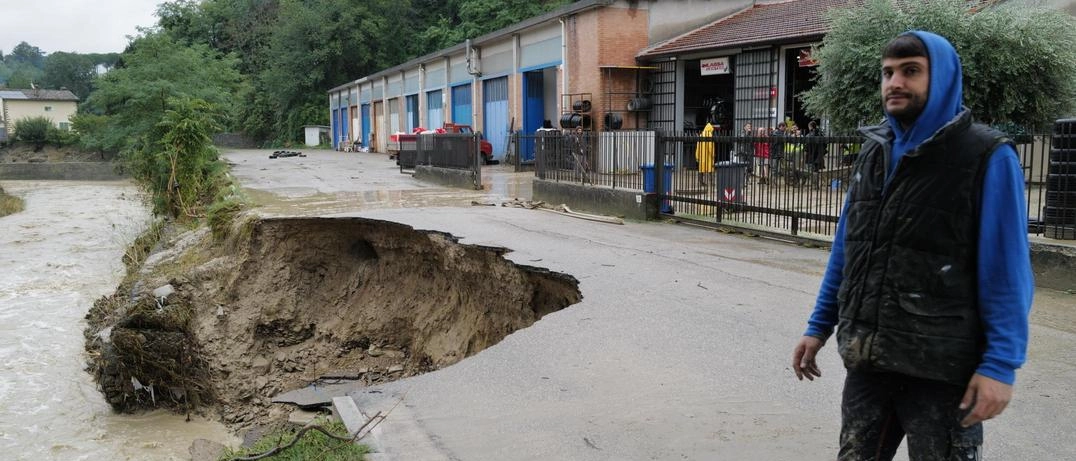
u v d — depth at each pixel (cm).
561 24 2578
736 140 1202
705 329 663
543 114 2966
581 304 756
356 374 1153
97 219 2720
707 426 462
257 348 1220
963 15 1417
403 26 6600
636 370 568
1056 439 426
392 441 462
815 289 804
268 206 1506
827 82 1560
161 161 1944
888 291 263
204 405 1048
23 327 1326
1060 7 1557
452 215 1360
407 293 1232
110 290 1602
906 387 264
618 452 432
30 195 3666
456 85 3600
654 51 2362
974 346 251
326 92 6650
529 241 1092
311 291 1306
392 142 3897
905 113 259
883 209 268
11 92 8500
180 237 1584
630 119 2442
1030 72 1377
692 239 1134
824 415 473
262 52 7369
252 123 7044
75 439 886
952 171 252
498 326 996
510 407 509
